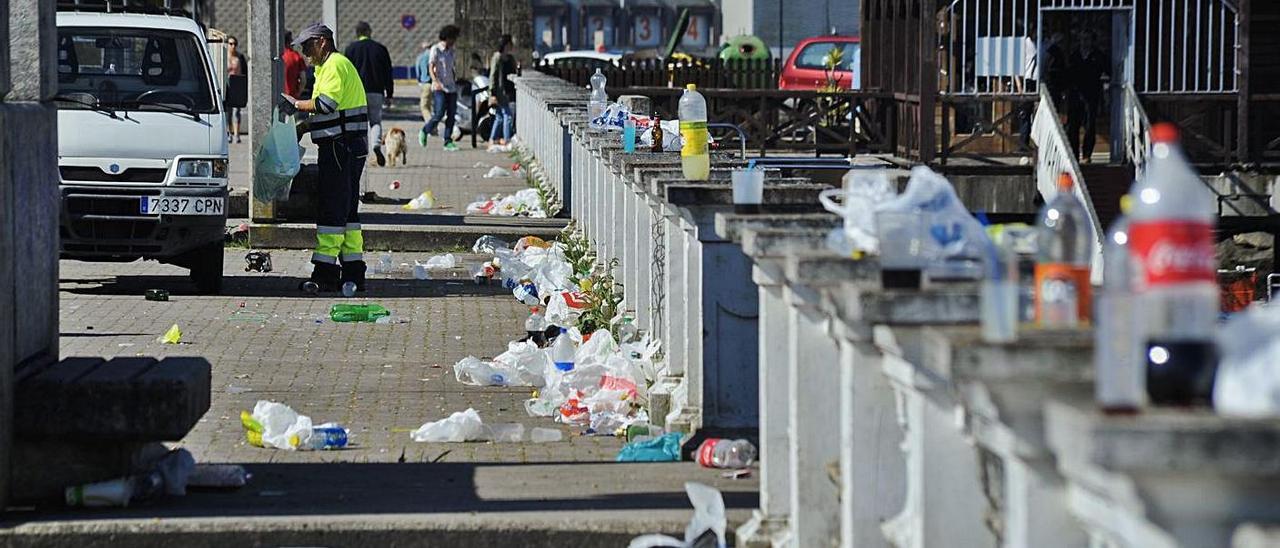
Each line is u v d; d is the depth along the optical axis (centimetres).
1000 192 5788
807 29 11625
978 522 1171
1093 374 940
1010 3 5912
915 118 6138
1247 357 831
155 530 1575
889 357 1211
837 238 1390
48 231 1867
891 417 1308
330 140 3747
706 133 2142
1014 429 952
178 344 2986
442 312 3472
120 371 1739
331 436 2109
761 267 1596
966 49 5906
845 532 1329
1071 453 805
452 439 2159
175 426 1691
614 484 1838
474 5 10819
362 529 1587
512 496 1764
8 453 1680
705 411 2028
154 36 3681
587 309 3069
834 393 1476
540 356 2647
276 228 4634
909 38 6172
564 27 16062
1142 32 5791
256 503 1730
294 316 3369
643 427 2147
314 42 3775
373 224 4794
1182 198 834
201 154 3612
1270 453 766
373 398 2491
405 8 16900
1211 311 829
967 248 1197
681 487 1820
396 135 7225
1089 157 5988
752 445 1959
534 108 6938
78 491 1689
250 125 4684
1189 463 770
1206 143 5712
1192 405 830
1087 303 1045
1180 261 827
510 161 7600
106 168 3566
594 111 4331
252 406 2405
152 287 3828
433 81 8388
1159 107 5831
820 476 1480
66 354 2845
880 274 1205
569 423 2297
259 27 4644
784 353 1606
